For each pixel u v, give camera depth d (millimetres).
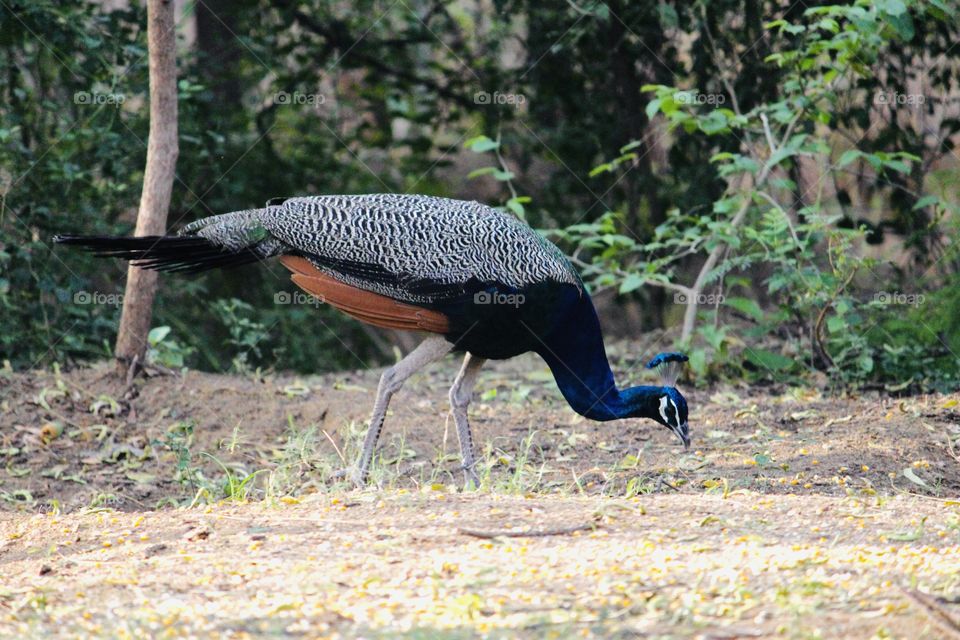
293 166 17266
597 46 16688
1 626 6043
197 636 5797
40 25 13961
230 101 17562
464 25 18828
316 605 6152
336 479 9906
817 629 5652
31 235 13766
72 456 11023
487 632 5719
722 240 13234
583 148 17141
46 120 14602
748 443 10805
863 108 14562
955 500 8844
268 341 16062
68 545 7891
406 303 9609
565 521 7691
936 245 14273
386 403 9688
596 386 10078
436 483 9969
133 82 14938
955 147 15125
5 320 13461
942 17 13039
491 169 13602
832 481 9594
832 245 12961
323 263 9703
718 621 5832
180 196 16203
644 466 10203
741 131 15047
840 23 14539
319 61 17828
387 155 18719
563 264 9875
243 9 17375
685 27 15500
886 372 12984
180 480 10578
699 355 12789
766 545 7148
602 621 5852
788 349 13602
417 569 6719
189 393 11984
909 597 5996
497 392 13086
